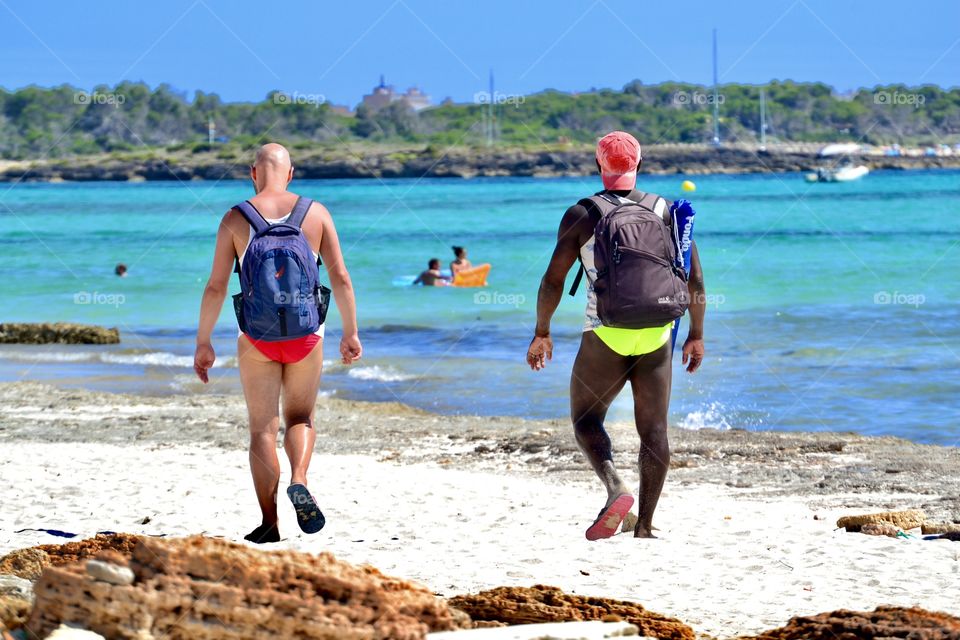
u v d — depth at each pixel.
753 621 9.52
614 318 12.53
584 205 13.14
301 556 7.33
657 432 13.55
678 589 10.82
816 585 10.98
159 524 14.56
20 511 15.54
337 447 24.55
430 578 11.25
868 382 30.48
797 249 69.00
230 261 12.88
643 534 13.85
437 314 47.25
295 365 12.80
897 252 65.62
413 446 24.66
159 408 29.83
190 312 51.06
